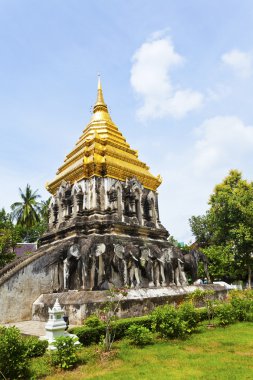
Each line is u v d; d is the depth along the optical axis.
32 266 18.98
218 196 36.91
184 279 21.56
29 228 47.81
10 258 27.61
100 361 9.50
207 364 8.90
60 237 21.97
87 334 11.27
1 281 17.59
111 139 26.20
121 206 22.36
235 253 35.09
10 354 8.29
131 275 18.52
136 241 21.30
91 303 14.40
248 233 33.03
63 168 26.75
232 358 9.43
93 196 21.88
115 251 17.95
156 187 27.38
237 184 38.53
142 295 16.39
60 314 11.23
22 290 18.17
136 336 11.23
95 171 22.59
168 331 12.01
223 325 14.57
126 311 15.09
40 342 10.21
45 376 8.45
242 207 33.97
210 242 39.06
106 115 29.33
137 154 27.83
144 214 24.53
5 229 29.61
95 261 17.69
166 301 17.39
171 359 9.45
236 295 19.39
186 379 7.71
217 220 36.78
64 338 9.34
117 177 23.47
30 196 48.91
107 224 20.62
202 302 19.62
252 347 10.73
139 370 8.52
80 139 27.80
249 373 8.05
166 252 21.17
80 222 20.72
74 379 8.12
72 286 17.92
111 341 11.65
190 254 23.50
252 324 14.80
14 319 17.41
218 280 38.75
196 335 12.66
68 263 18.03
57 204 24.59
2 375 8.06
